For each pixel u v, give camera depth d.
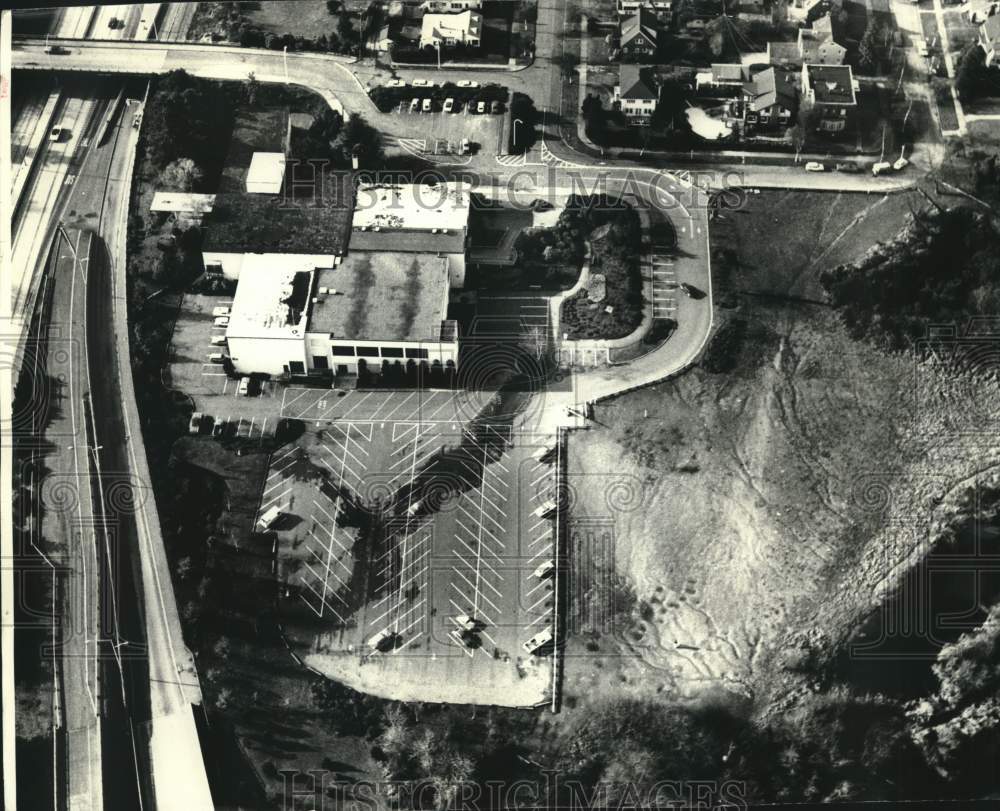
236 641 131.62
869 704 127.31
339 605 133.25
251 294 149.00
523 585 133.88
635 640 130.62
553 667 129.38
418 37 179.12
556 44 179.25
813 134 167.25
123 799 125.12
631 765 124.94
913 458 140.38
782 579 133.50
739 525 136.75
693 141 167.00
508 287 154.12
